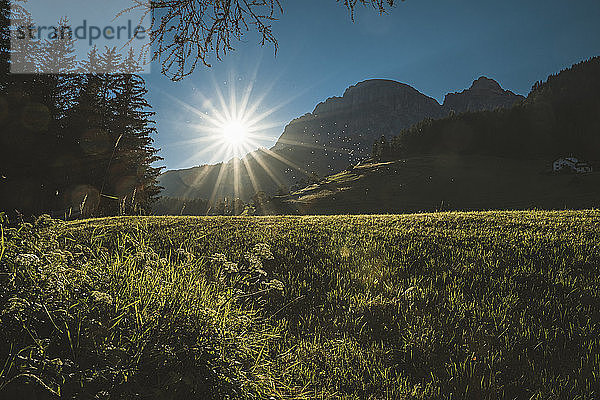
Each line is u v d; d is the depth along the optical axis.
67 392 2.72
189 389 3.14
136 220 13.79
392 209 96.19
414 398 4.00
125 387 2.87
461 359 4.77
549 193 93.12
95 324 3.32
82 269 4.00
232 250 8.73
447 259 8.55
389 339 5.23
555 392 4.13
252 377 3.61
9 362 2.70
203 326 3.76
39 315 3.09
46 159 28.14
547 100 198.62
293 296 6.57
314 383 4.16
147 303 3.79
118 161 30.23
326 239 10.48
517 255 8.60
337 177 155.00
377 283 7.10
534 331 5.43
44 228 3.97
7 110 28.39
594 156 145.12
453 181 117.75
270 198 136.88
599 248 8.77
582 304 6.25
